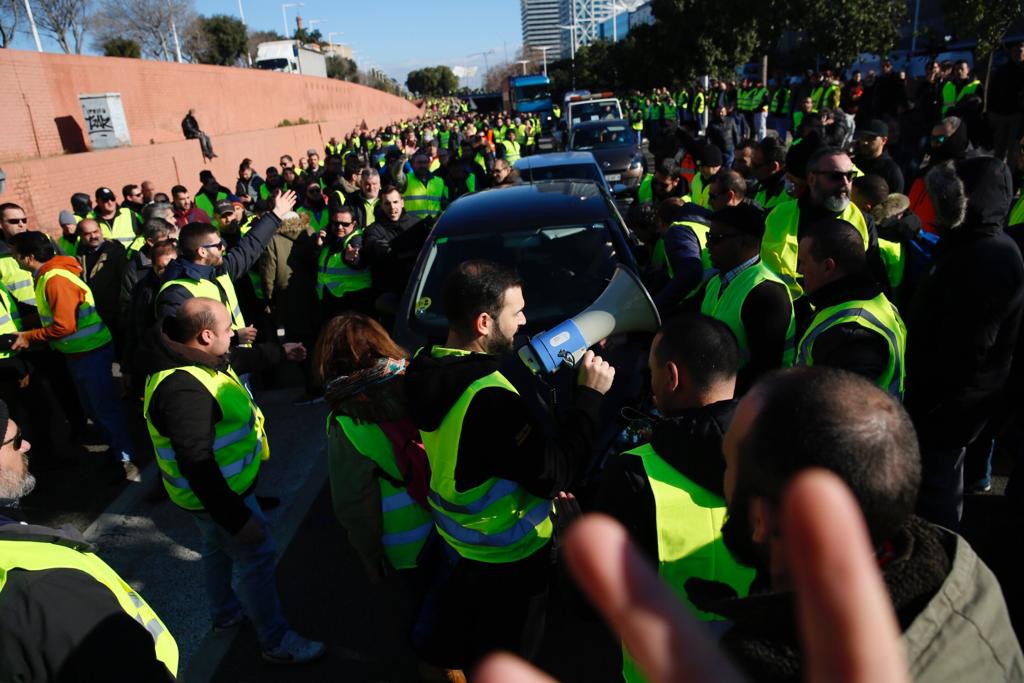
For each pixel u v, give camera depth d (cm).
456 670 250
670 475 156
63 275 442
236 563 285
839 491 35
